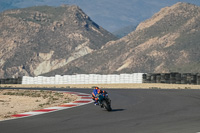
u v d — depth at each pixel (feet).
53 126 122.42
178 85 469.57
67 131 110.32
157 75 526.98
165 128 112.27
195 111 165.48
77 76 649.20
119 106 199.93
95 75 626.23
